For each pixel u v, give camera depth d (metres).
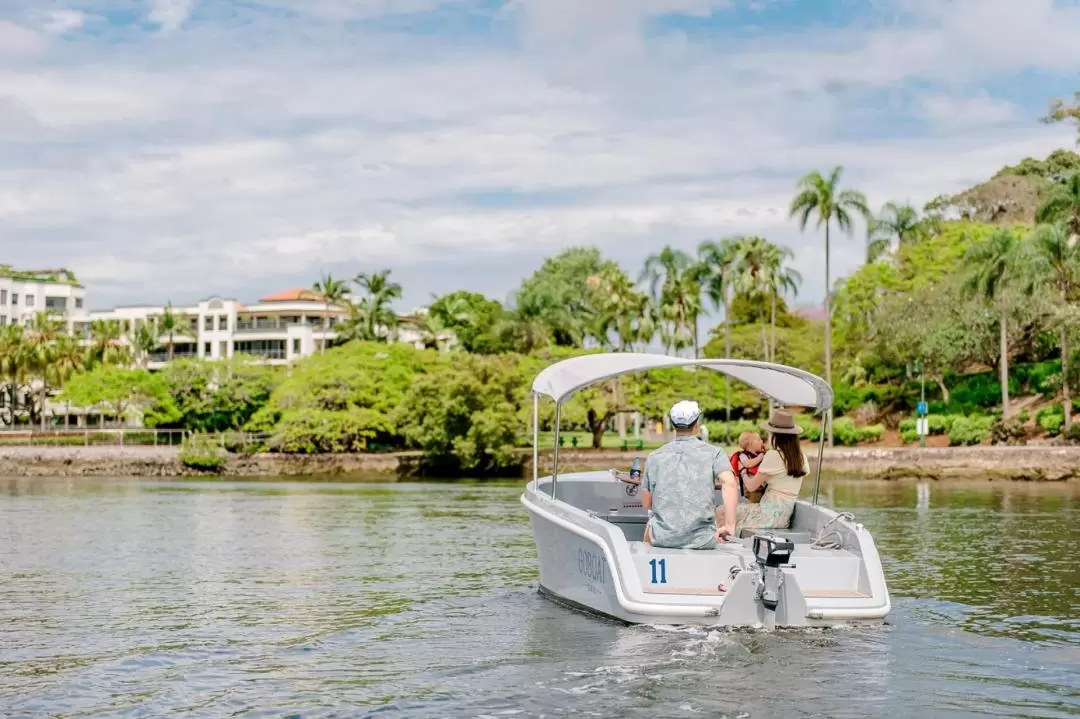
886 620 10.03
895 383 74.88
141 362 118.38
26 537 21.98
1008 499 34.56
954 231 83.88
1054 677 7.85
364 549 18.83
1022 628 9.98
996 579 13.88
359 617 11.19
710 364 10.88
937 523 24.19
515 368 64.19
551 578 11.67
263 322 119.44
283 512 29.72
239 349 120.06
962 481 49.41
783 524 10.92
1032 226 82.19
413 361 75.44
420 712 7.14
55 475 65.75
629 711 6.96
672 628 8.95
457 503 33.94
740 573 8.88
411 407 63.00
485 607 11.54
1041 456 50.06
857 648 8.49
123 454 66.69
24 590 13.78
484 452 60.91
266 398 83.25
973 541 19.61
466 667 8.38
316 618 11.20
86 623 11.09
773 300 75.56
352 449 69.62
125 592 13.52
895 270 80.75
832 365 81.12
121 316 127.69
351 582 14.15
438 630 10.18
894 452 52.97
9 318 135.50
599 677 7.77
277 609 11.88
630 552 9.31
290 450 66.56
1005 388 58.03
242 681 8.25
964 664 8.24
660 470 9.68
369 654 9.16
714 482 9.67
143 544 20.28
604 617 9.80
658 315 77.75
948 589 12.88
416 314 119.75
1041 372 64.50
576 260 111.44
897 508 29.92
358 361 70.06
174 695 7.84
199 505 33.50
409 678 8.15
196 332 122.81
